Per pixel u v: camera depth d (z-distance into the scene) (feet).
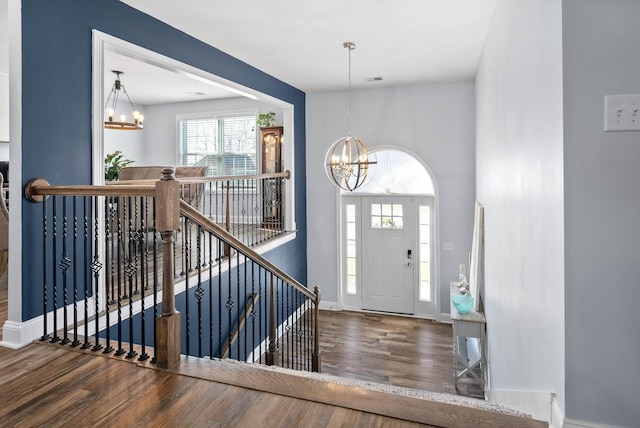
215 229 8.09
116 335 9.93
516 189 8.13
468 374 15.14
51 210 8.63
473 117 19.53
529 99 6.82
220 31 12.87
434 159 20.26
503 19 9.77
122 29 10.44
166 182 6.71
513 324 8.51
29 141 8.09
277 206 20.38
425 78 19.02
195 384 6.25
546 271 5.73
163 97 24.47
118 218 8.34
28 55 8.07
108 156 21.86
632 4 4.54
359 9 11.48
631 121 4.51
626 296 4.60
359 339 18.53
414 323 20.52
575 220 4.74
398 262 21.76
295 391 6.02
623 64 4.56
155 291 7.11
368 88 20.98
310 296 13.70
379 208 21.95
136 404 5.67
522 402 7.43
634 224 4.56
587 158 4.68
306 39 13.73
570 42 4.72
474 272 15.58
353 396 5.88
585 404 4.75
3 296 11.05
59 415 5.41
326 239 22.36
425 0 10.99
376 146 20.98
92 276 9.48
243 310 16.25
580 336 4.75
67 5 8.87
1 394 5.96
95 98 9.45
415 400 5.78
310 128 22.15
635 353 4.59
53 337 7.92
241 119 25.12
